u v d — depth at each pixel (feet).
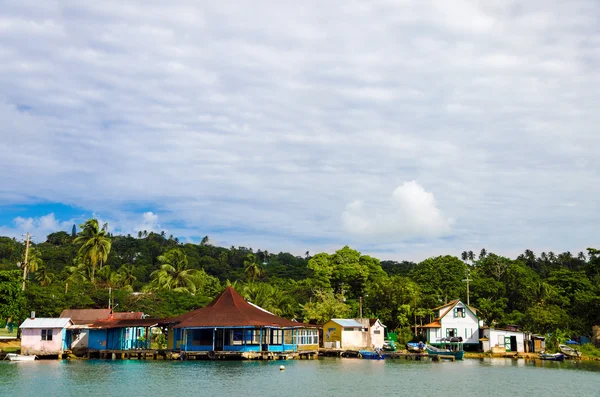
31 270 444.14
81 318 277.64
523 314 353.92
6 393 143.84
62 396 140.15
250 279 546.26
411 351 311.68
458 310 335.88
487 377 193.36
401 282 373.40
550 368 234.79
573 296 377.30
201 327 237.66
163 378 176.45
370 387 162.71
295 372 198.90
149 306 330.75
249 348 250.78
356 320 331.36
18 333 288.71
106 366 212.64
